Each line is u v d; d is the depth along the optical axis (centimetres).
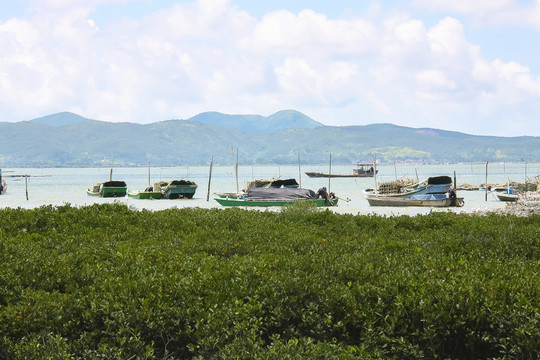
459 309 990
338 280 1223
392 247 1739
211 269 1283
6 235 1891
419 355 949
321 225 2461
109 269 1348
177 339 965
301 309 1037
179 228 2184
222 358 898
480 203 7225
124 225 2167
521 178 17612
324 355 870
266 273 1214
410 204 6294
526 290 1058
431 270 1239
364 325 1002
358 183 15112
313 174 19488
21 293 1098
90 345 944
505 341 933
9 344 915
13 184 14300
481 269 1289
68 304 1028
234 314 983
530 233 1888
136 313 977
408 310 1013
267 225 2306
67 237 1877
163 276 1194
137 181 17838
